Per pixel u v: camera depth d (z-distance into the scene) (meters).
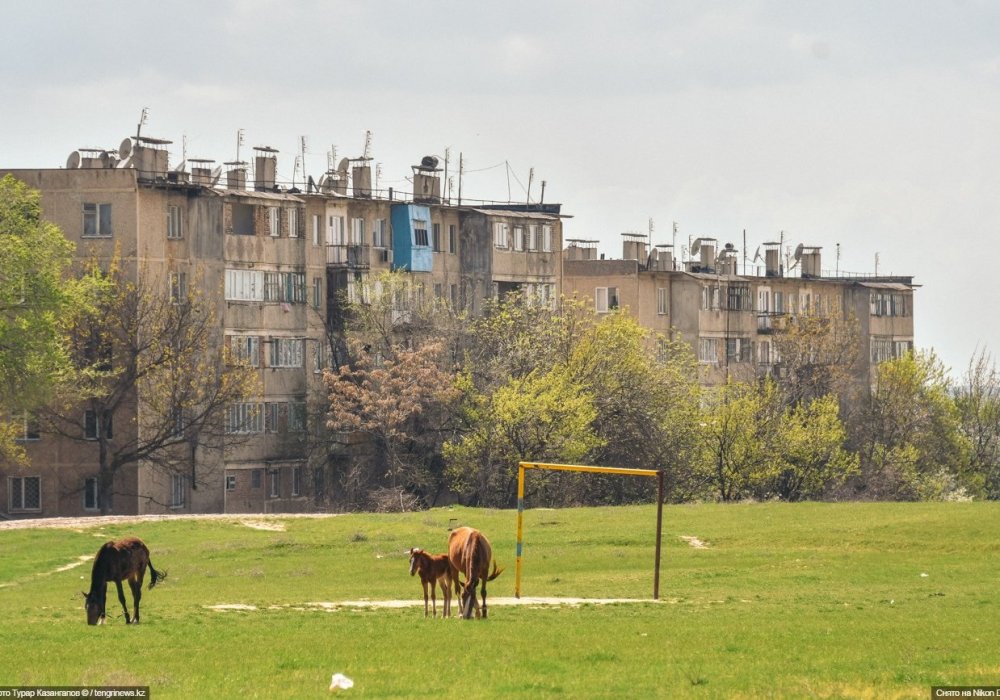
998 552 182.12
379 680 90.75
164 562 183.12
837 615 129.12
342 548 192.62
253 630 115.69
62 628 117.88
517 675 92.75
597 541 195.50
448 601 126.81
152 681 90.00
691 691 86.69
